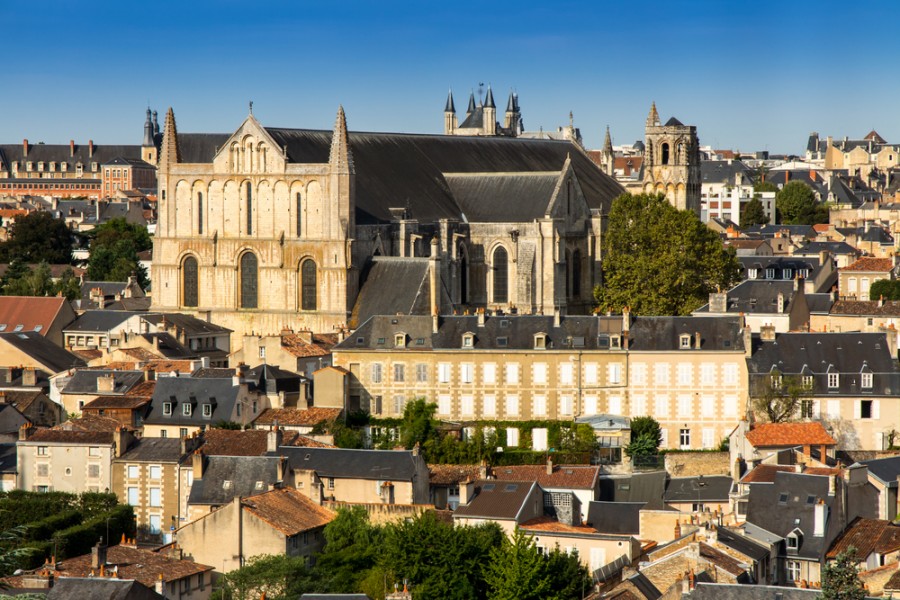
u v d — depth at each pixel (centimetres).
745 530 19175
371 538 19688
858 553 19012
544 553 18975
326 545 19862
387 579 18612
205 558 19600
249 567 18550
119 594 17088
